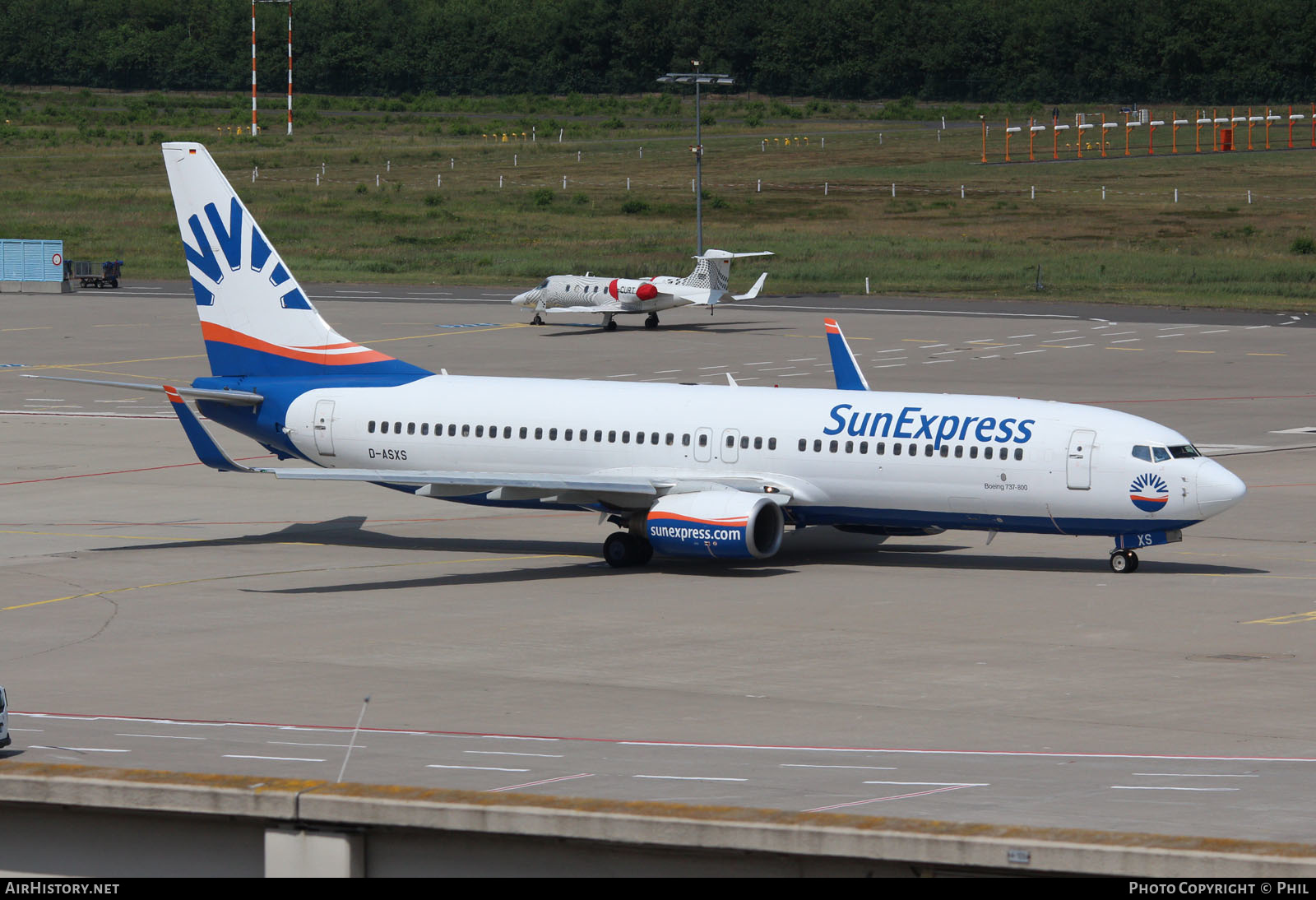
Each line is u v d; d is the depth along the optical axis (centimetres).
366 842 7700
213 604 15800
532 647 13888
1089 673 12756
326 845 7669
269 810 7700
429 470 18825
